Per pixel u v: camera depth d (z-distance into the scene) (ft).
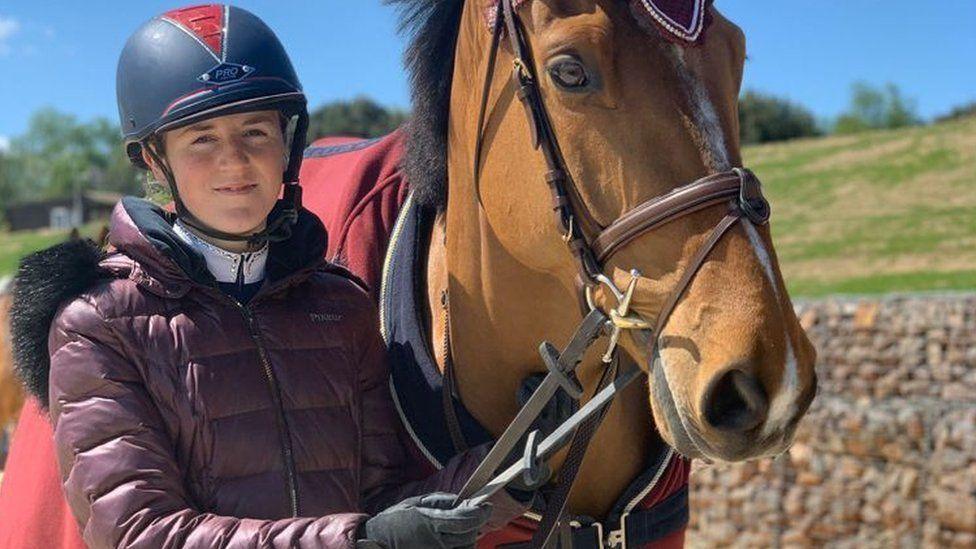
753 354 4.65
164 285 5.73
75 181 209.46
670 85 5.04
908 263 47.06
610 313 5.22
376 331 6.55
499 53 5.68
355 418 6.13
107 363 5.51
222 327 5.80
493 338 6.43
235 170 5.90
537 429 5.62
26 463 6.94
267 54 6.01
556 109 5.27
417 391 6.70
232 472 5.64
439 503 5.28
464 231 6.41
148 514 5.23
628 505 6.51
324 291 6.34
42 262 5.84
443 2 6.56
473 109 5.98
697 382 4.78
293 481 5.73
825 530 18.13
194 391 5.61
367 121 72.74
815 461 18.40
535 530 6.31
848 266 48.11
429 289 7.02
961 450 17.13
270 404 5.79
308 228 6.36
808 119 123.34
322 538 5.13
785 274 48.14
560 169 5.32
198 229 6.02
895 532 17.54
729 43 5.29
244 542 5.11
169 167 6.01
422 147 6.73
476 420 6.64
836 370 22.13
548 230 5.53
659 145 5.02
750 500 18.88
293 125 6.40
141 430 5.44
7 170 235.81
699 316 4.82
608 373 6.16
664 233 4.96
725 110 5.10
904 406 18.10
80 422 5.42
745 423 4.70
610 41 5.07
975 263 45.16
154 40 5.93
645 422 6.66
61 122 235.40
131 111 5.99
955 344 20.92
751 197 4.88
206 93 5.76
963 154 70.44
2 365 14.26
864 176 70.13
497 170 5.77
